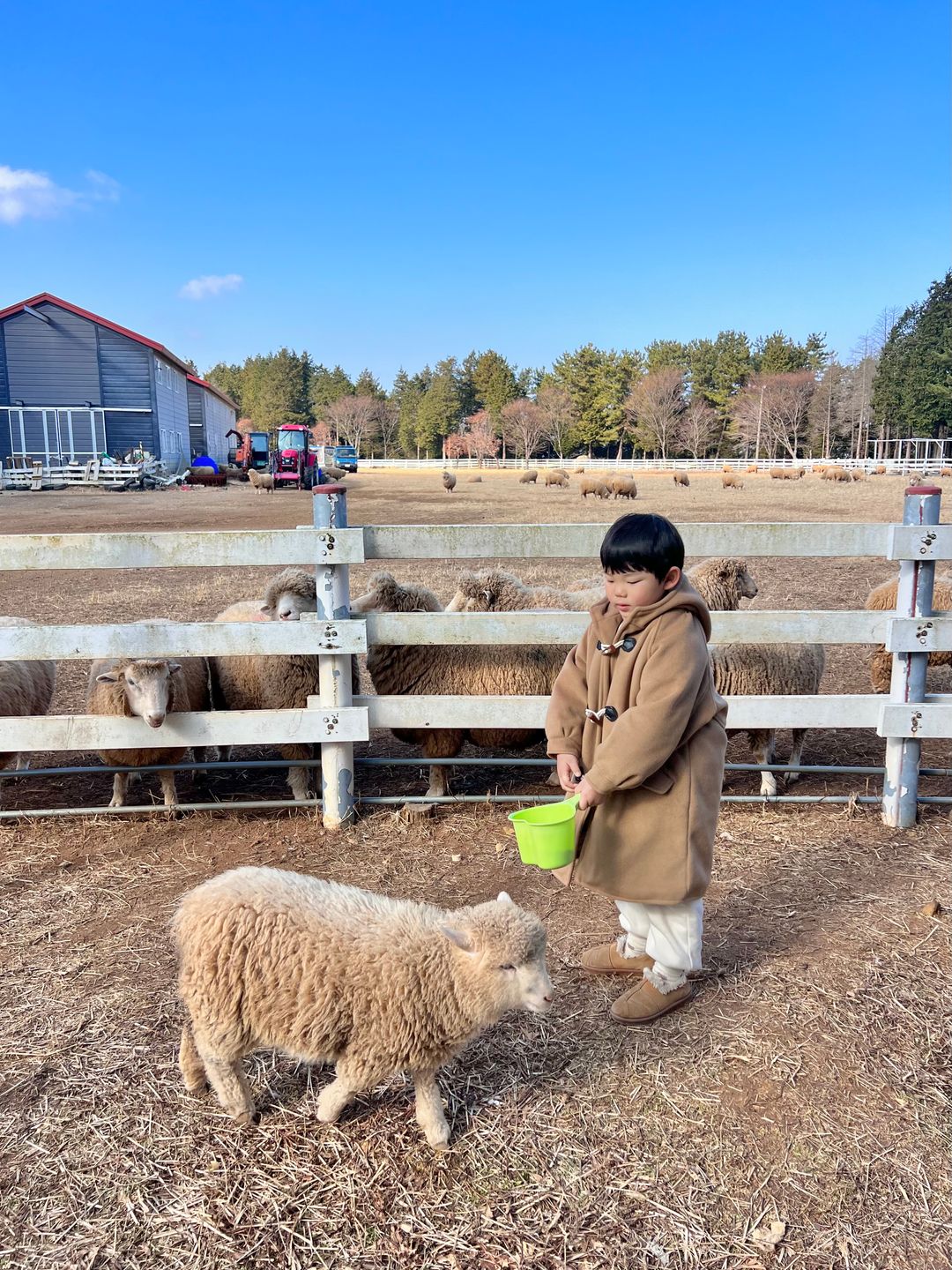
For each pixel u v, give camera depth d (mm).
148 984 3215
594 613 2797
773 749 5602
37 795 5227
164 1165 2377
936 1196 2262
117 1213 2234
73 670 8242
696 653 2547
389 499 35281
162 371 43562
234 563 4359
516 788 5180
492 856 4285
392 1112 2568
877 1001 3055
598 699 2764
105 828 4652
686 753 2666
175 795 4879
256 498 32438
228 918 2389
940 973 3215
